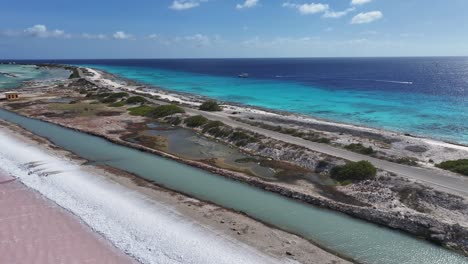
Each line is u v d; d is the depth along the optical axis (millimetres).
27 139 43062
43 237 21656
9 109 63719
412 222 22609
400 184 27859
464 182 28359
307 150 36969
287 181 31281
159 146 42125
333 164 33062
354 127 50906
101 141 44094
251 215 24750
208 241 20984
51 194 27547
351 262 19344
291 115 62562
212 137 46438
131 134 47344
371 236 22281
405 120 61562
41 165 33750
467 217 23359
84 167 33594
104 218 23781
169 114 57031
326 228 23188
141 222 23141
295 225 23516
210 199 27297
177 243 20797
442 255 20312
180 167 34781
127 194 27422
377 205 26234
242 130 45875
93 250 20344
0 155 36656
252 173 33406
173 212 24500
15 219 23750
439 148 38938
